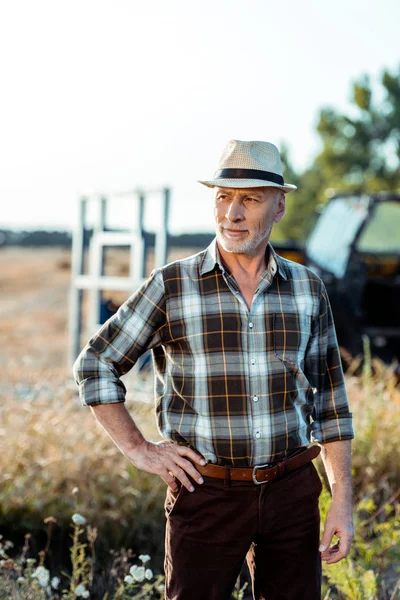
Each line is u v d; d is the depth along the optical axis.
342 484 2.42
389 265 7.88
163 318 2.31
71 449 4.39
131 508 4.12
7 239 46.22
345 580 3.07
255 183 2.22
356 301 7.20
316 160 19.03
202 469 2.25
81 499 4.13
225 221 2.28
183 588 2.28
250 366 2.26
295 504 2.30
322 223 8.19
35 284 24.70
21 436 4.39
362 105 18.08
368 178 18.34
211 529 2.26
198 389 2.26
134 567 2.91
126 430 2.28
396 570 3.58
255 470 2.24
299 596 2.32
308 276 2.40
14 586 3.07
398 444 4.60
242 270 2.32
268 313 2.30
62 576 3.76
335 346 2.49
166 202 6.21
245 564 3.78
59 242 46.78
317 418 2.50
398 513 4.00
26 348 11.77
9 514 4.05
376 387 5.17
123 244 6.73
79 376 2.30
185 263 2.33
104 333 2.32
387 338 7.57
